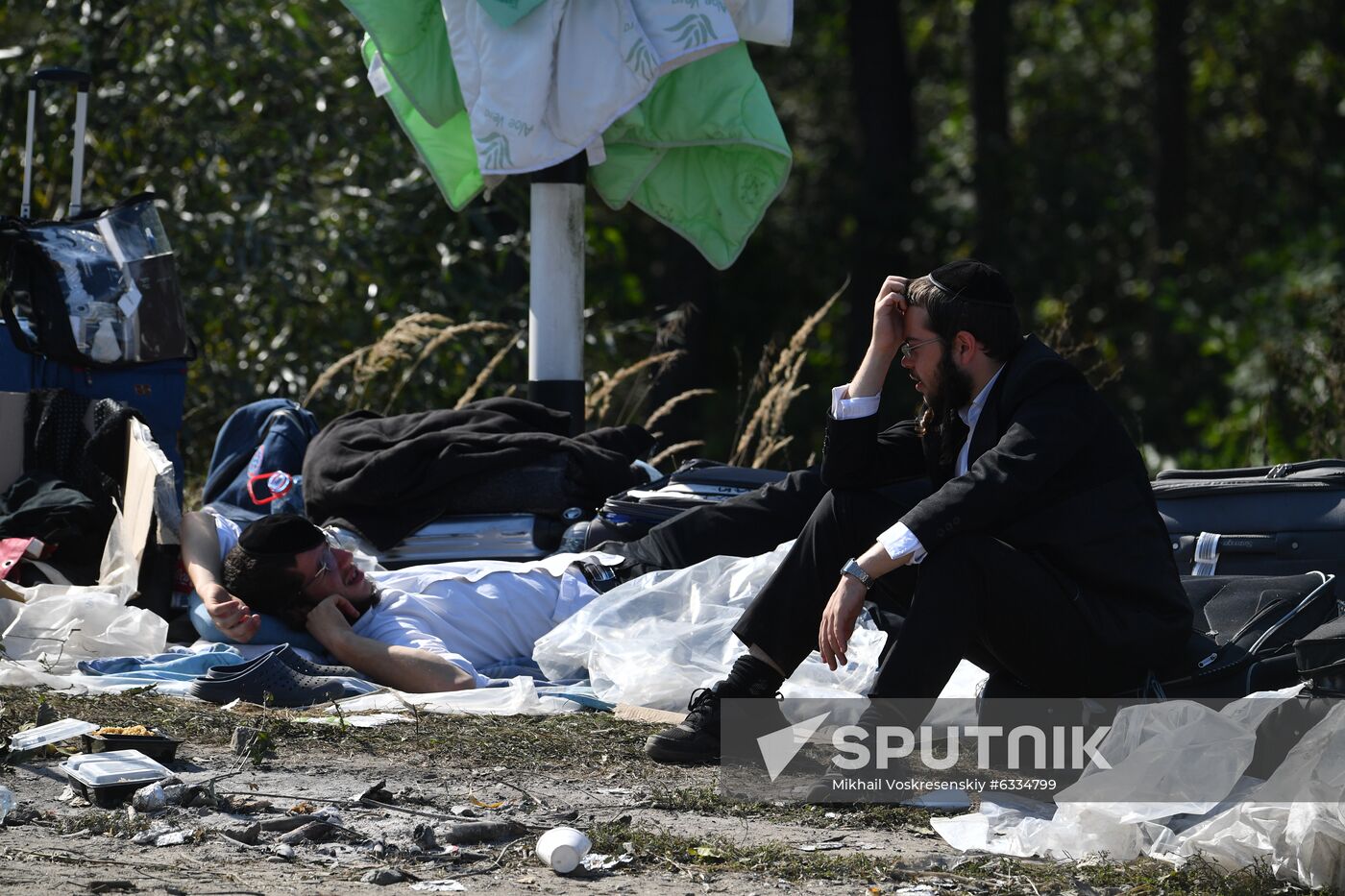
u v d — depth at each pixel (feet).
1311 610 43.65
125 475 56.70
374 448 61.62
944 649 37.09
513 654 53.47
